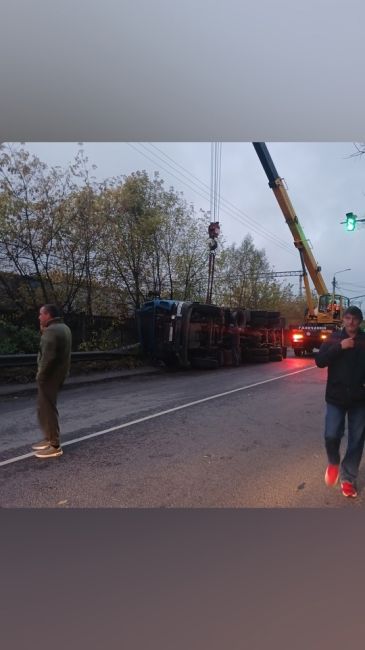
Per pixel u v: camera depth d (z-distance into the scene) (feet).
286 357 71.87
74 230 45.75
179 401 28.76
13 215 42.14
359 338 13.35
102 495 14.03
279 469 16.29
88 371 41.75
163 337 45.29
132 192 50.93
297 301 108.99
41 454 17.35
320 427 22.39
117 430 21.39
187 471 15.99
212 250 59.00
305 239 71.51
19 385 32.91
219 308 50.39
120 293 52.34
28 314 44.14
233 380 39.52
